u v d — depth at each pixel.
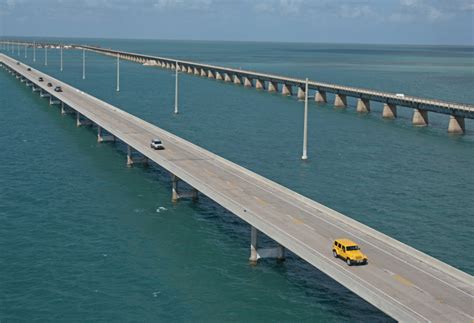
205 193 78.88
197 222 82.31
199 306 58.88
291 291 62.09
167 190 97.19
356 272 53.94
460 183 106.31
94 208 87.56
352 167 116.69
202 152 102.06
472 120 182.12
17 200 90.50
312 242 60.91
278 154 126.94
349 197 96.38
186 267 67.69
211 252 71.88
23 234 76.81
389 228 82.38
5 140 134.25
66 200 91.12
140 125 127.12
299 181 105.38
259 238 75.50
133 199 92.12
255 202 74.06
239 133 150.62
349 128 161.62
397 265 56.03
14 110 178.38
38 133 143.50
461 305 47.91
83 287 62.56
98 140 134.12
